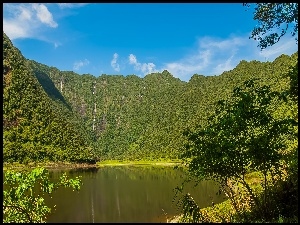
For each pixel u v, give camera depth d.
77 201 46.59
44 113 179.88
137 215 37.84
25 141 146.50
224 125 8.36
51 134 161.88
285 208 9.06
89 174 103.56
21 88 182.38
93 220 35.81
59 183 7.29
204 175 9.12
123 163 175.62
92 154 180.00
